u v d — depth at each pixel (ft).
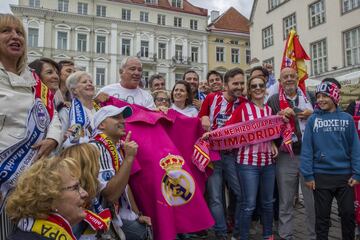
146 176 11.30
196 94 20.13
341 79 34.17
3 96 8.25
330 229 16.99
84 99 11.45
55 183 6.25
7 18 8.76
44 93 9.34
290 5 88.79
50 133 9.07
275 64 93.40
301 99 15.38
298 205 21.59
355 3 72.69
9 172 8.24
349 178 12.48
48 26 123.44
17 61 8.98
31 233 6.05
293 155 14.37
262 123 14.08
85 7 129.08
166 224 10.85
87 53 127.75
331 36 77.77
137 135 11.73
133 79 15.01
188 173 11.75
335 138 12.65
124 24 132.98
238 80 15.19
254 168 13.80
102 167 8.86
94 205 8.45
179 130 14.05
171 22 141.49
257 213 16.43
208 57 146.30
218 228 14.97
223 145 14.21
